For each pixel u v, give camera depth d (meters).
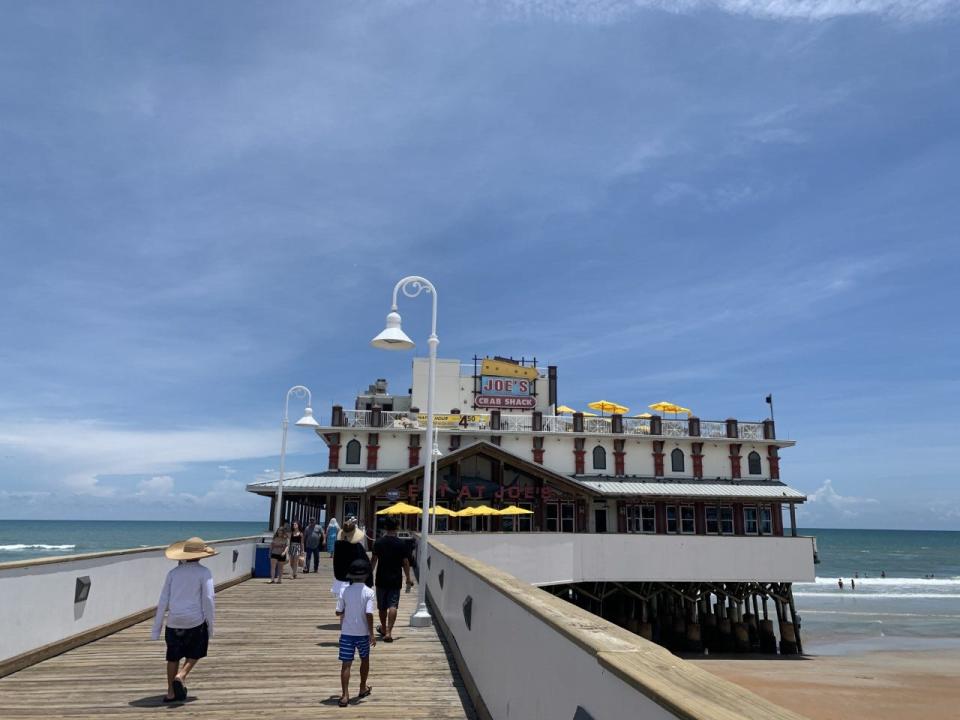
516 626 5.43
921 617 52.78
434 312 14.61
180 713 7.20
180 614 7.67
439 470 41.72
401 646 11.03
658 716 2.50
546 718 4.26
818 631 46.34
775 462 48.50
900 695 25.81
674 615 35.62
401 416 47.22
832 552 142.62
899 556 129.12
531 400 52.66
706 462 47.97
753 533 45.69
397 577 11.63
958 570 99.44
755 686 27.12
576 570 29.45
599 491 42.62
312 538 26.22
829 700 25.00
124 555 12.76
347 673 7.65
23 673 8.96
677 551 31.61
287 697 7.91
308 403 30.70
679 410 49.06
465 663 8.57
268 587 20.80
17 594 9.16
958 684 27.75
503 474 42.59
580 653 3.58
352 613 7.84
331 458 45.12
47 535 169.25
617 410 50.12
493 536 24.72
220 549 19.78
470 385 52.47
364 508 42.25
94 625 11.49
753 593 35.16
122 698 7.79
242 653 10.58
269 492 41.72
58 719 6.95
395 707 7.48
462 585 9.33
